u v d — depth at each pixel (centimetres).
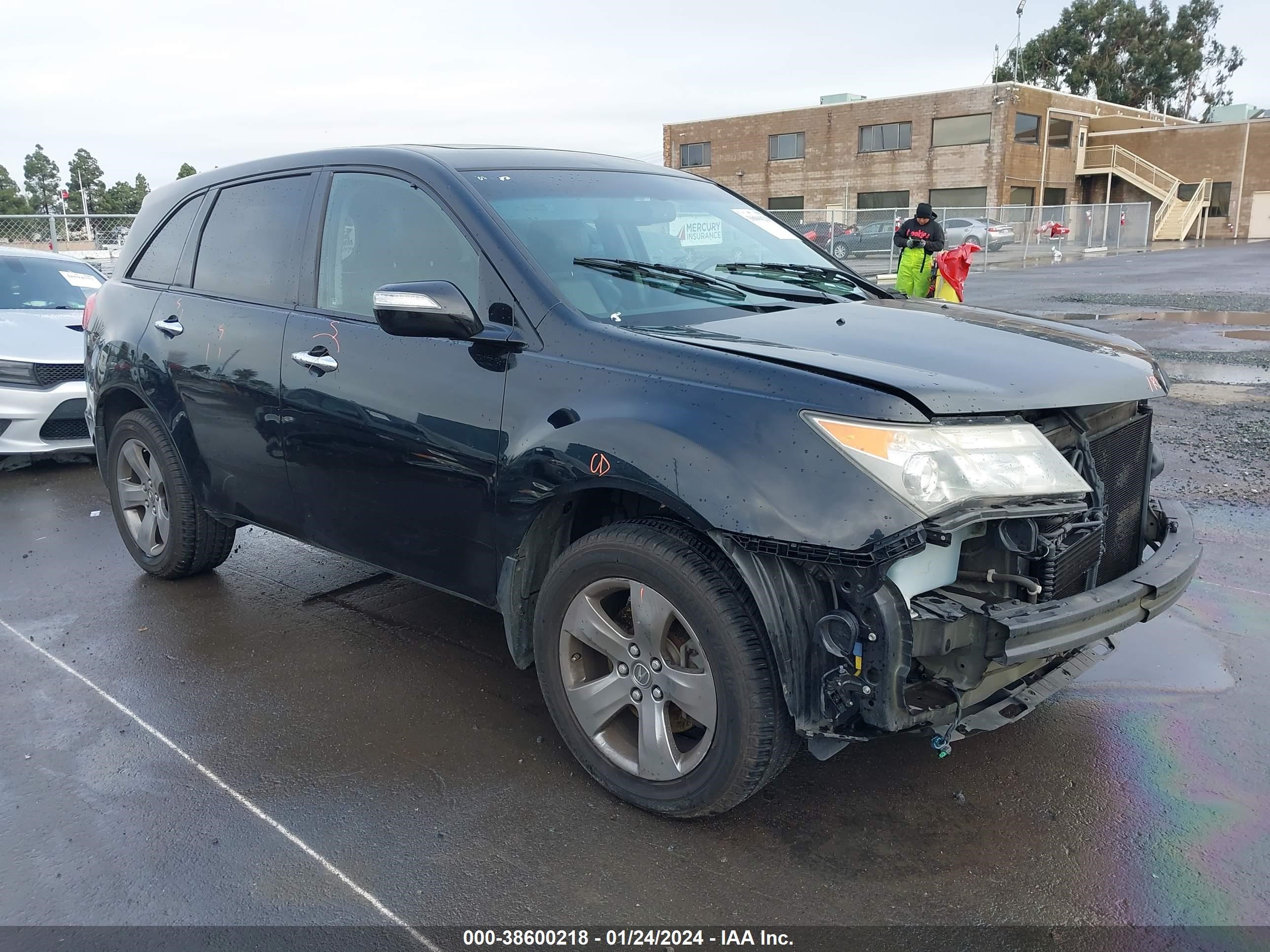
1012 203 4469
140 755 338
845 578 243
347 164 382
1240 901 257
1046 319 369
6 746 345
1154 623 430
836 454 244
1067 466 261
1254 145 4812
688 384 272
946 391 251
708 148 5309
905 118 4572
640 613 285
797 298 362
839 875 269
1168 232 4819
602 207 371
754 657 262
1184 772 318
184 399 434
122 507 507
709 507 255
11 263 872
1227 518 563
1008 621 243
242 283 415
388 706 370
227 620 453
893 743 339
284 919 256
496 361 312
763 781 273
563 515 315
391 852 283
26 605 475
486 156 374
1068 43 7950
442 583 346
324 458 370
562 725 314
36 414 705
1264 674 383
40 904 262
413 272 347
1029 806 301
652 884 267
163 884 270
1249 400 883
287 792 314
